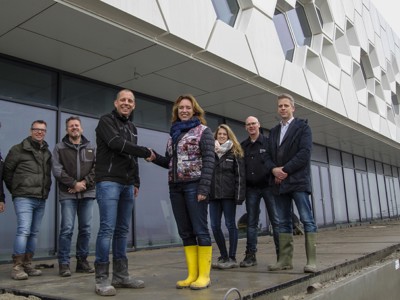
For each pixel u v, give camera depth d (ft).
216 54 23.93
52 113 23.32
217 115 35.58
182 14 21.81
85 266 16.20
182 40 21.79
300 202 14.11
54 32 19.45
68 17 18.13
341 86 40.78
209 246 11.89
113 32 19.74
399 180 79.30
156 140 29.30
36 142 15.85
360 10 52.70
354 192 58.13
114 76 25.36
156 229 27.86
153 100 29.66
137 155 11.64
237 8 28.73
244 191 16.29
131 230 26.04
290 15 37.27
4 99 21.30
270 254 21.21
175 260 20.08
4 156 20.92
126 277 12.16
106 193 11.40
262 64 28.02
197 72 25.32
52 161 15.99
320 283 13.87
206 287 11.62
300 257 18.66
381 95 54.44
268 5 30.32
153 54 22.45
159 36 21.17
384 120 52.47
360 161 62.59
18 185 15.31
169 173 12.30
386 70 59.06
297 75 32.63
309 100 33.83
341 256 18.20
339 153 56.13
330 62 40.32
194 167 11.82
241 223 32.45
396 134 55.72
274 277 13.10
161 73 25.21
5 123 21.30
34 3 16.87
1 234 20.40
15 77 21.95
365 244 24.08
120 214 12.21
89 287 12.55
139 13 19.34
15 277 14.56
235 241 16.35
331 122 40.19
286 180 14.25
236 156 16.31
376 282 16.05
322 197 49.16
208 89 28.66
